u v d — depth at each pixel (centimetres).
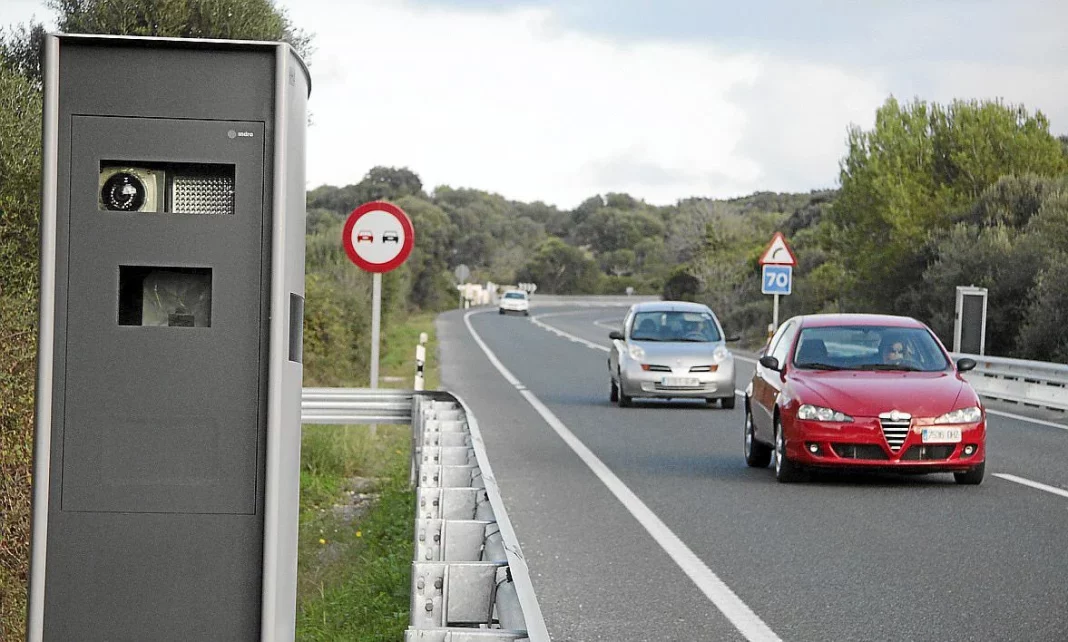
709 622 709
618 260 16075
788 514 1084
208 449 312
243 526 313
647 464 1416
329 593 747
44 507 308
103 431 310
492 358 3550
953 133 3759
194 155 312
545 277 14100
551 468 1376
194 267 312
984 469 1285
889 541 959
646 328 2225
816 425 1227
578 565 868
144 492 311
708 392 2106
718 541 959
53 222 309
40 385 308
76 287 309
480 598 441
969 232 3322
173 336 312
